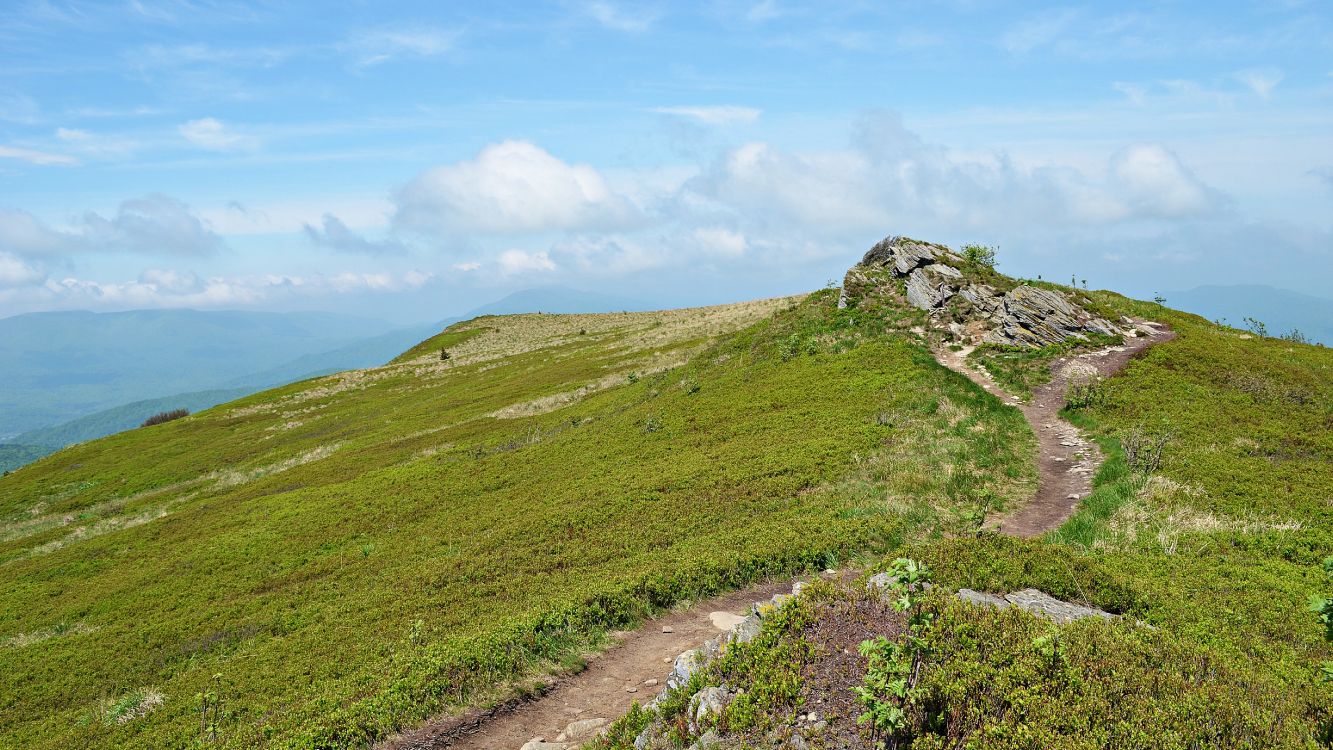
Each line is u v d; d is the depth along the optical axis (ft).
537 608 53.62
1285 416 89.04
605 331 380.78
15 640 87.76
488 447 157.89
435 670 43.70
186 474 222.07
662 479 95.14
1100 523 60.13
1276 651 34.65
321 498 135.74
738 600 54.03
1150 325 137.69
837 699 27.91
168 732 47.06
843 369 132.77
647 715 33.22
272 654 62.28
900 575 28.66
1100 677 26.86
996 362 126.82
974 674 26.86
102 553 128.26
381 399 300.40
